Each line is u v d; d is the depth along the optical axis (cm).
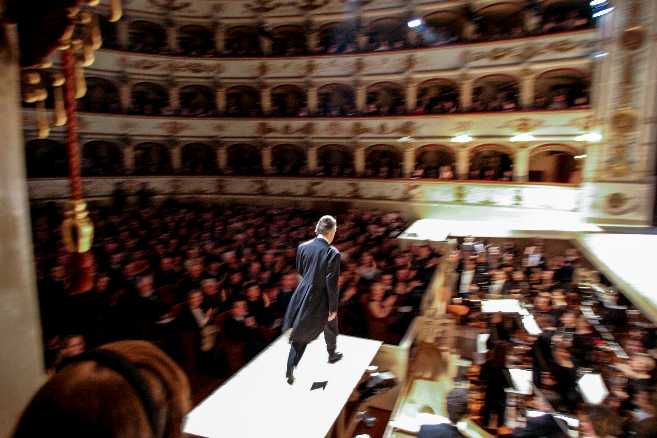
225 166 2541
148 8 2367
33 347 196
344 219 2077
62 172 2134
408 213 2220
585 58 1820
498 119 2016
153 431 93
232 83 2466
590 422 559
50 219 1798
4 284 182
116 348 106
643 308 832
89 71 2217
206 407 521
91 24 221
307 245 535
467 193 2102
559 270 1351
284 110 2470
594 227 1555
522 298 1170
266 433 479
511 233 1633
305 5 2347
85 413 85
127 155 2353
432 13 2156
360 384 621
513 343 845
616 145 1557
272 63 2406
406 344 724
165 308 848
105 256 1246
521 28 2005
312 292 515
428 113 2144
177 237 1559
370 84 2302
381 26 2389
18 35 192
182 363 784
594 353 786
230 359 775
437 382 734
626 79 1517
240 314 804
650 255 1131
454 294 1282
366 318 840
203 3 2422
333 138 2366
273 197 2461
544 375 724
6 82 182
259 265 1107
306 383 569
